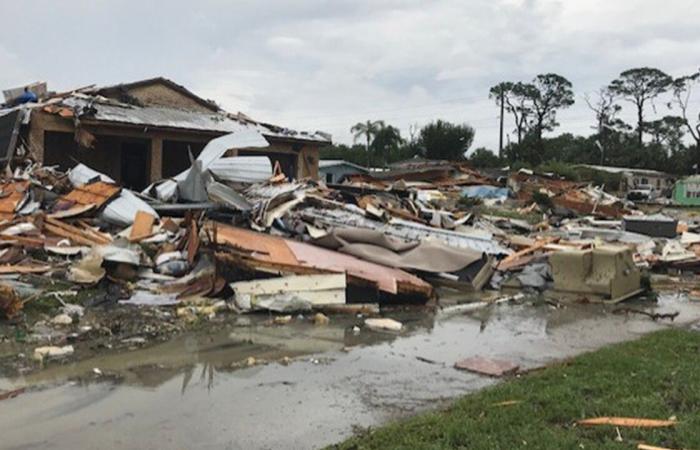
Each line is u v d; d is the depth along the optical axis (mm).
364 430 5387
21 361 7328
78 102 23391
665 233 24797
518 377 7008
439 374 7207
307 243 13836
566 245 17828
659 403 5770
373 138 69750
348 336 9148
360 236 13984
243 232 13398
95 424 5480
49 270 10930
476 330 9891
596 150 91750
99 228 14047
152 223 13484
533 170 61656
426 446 4770
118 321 9258
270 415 5754
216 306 10359
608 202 42000
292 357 7863
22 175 16844
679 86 94750
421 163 56438
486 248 16234
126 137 23688
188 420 5609
